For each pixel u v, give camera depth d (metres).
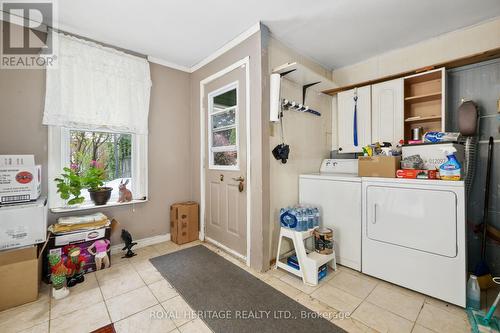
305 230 2.06
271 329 1.38
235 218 2.40
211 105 2.72
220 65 2.53
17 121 1.92
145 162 2.66
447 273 1.60
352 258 2.11
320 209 2.35
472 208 2.11
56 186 2.09
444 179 1.64
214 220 2.72
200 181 2.91
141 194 2.65
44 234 1.75
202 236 2.88
